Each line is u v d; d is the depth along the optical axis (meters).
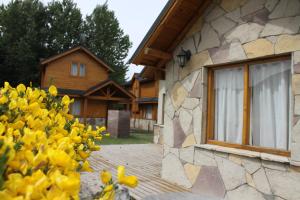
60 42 29.25
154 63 6.15
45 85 19.02
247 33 4.35
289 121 3.97
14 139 1.37
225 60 4.64
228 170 4.45
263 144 4.28
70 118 2.18
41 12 29.44
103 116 20.41
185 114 5.39
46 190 0.97
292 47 3.76
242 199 4.20
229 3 4.67
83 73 20.41
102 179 1.26
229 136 4.79
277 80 4.16
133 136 16.03
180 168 5.37
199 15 5.13
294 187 3.59
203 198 4.21
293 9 3.78
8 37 26.77
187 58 5.37
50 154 1.05
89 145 1.90
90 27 33.56
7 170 1.02
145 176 5.88
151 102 21.55
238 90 4.70
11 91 1.85
